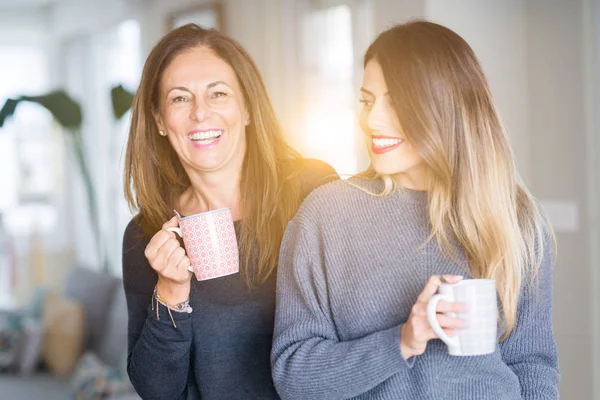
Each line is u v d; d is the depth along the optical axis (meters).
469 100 1.10
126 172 1.42
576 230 3.03
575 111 3.01
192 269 1.17
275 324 1.18
